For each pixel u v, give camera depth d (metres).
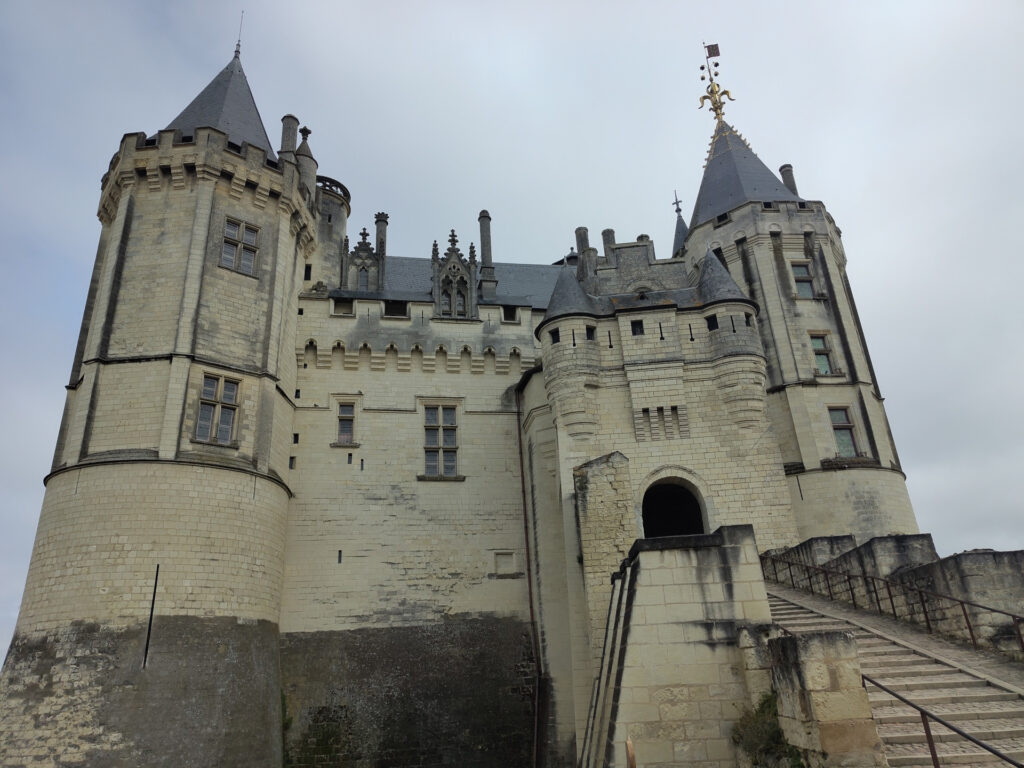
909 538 18.27
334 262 32.53
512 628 26.28
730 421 24.33
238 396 23.56
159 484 20.94
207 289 23.89
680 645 14.56
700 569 15.15
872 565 18.30
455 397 29.67
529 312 31.61
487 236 36.22
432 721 24.19
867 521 26.50
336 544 26.39
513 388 30.25
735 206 32.31
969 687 12.86
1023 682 12.73
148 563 20.09
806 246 31.12
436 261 32.38
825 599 19.88
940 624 15.90
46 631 19.45
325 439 27.80
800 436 27.86
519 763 24.02
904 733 11.42
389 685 24.48
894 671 13.50
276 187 26.67
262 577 22.27
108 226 26.84
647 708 14.10
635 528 20.66
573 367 24.83
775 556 22.23
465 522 27.69
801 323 29.64
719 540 15.34
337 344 29.20
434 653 25.36
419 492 27.81
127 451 21.33
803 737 11.17
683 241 38.91
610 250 31.02
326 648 24.70
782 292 30.06
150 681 18.83
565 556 22.89
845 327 29.89
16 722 18.47
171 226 24.53
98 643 18.98
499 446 29.19
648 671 14.39
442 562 26.91
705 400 24.69
